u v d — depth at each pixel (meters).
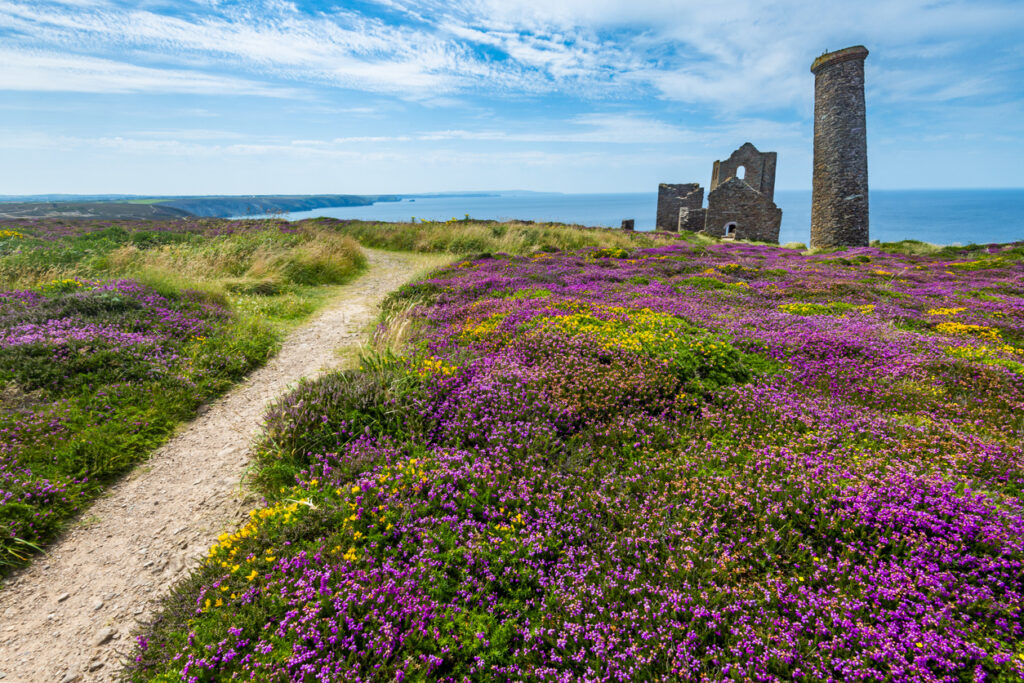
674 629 3.43
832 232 42.25
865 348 8.88
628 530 4.43
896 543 4.06
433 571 3.96
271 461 5.89
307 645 3.35
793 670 3.12
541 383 6.94
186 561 4.61
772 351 9.05
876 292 16.17
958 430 5.78
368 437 5.95
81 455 5.89
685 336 8.95
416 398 6.52
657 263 22.28
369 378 7.04
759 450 5.53
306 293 16.91
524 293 13.73
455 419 6.14
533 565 4.08
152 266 16.16
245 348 10.08
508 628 3.54
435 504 4.75
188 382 8.07
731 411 6.57
